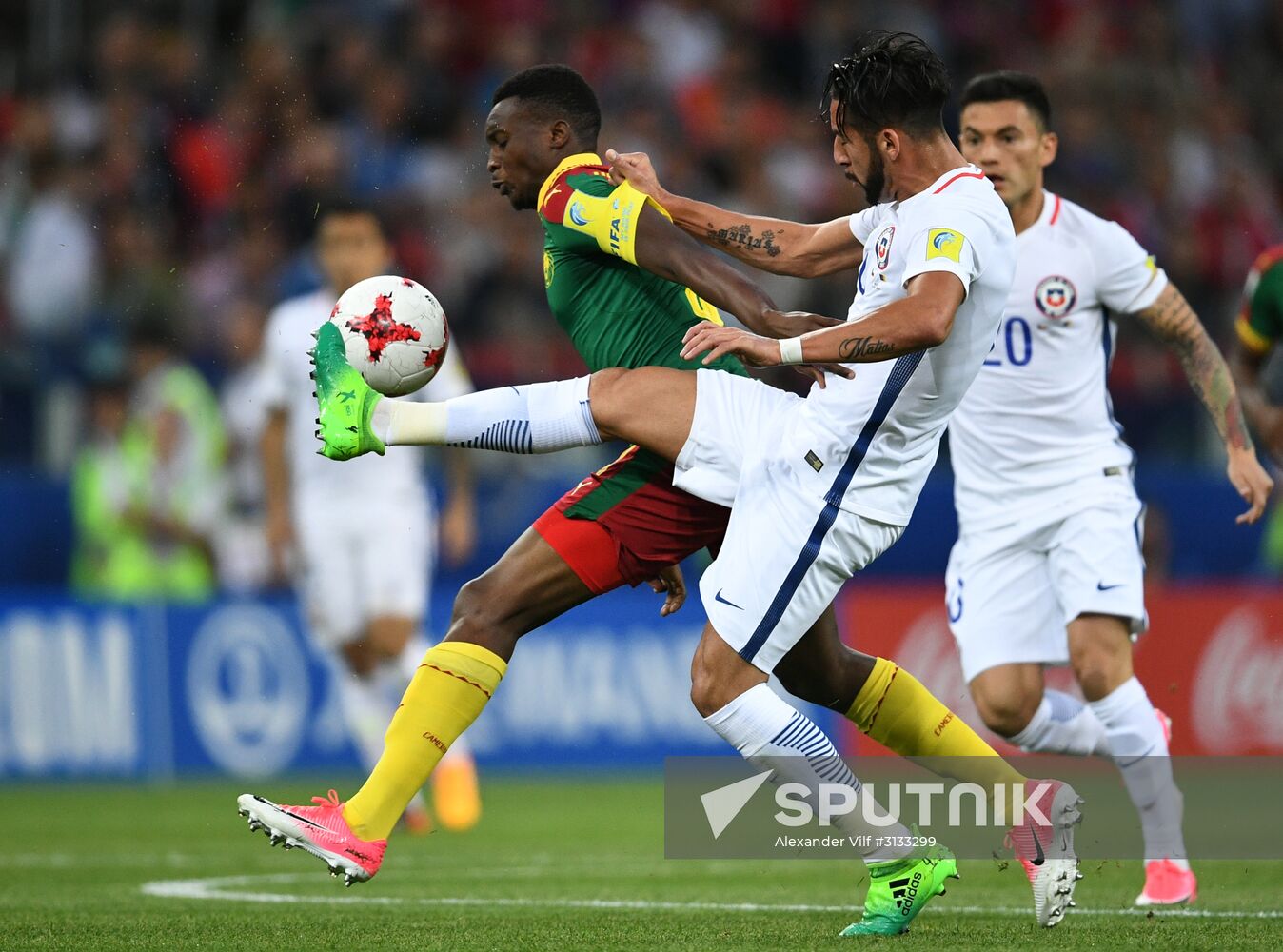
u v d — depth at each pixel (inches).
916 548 1647.4
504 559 667.4
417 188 2012.8
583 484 674.8
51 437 1625.2
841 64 637.9
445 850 1003.9
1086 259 817.5
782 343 588.7
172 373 1615.4
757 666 631.8
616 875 877.8
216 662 1462.8
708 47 2313.0
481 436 657.0
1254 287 894.4
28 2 2038.6
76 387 1640.0
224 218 1929.1
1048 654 836.0
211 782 1438.2
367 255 1110.4
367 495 1124.5
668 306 681.0
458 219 1995.6
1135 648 1520.7
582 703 1514.5
